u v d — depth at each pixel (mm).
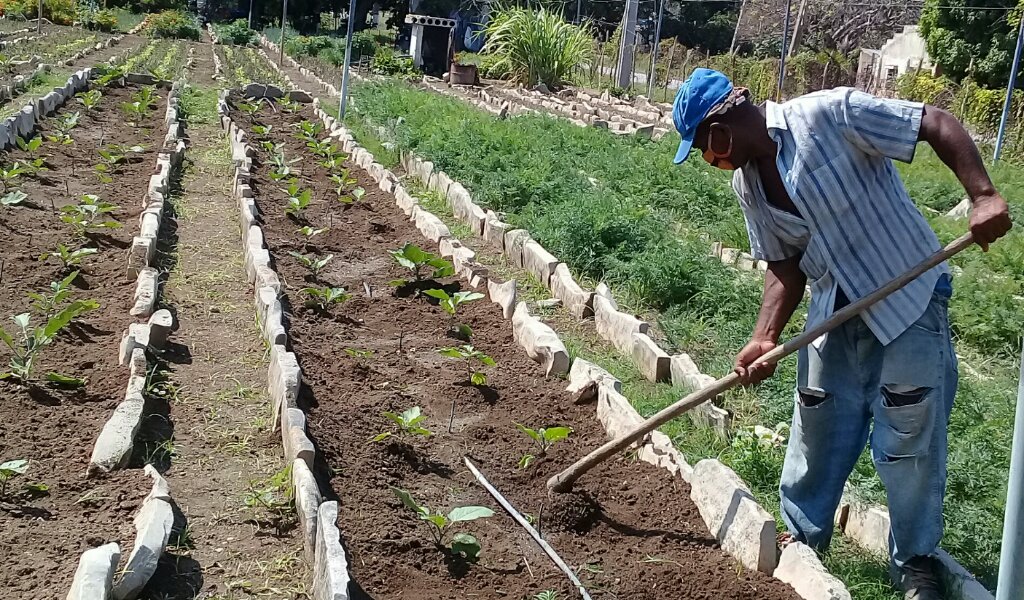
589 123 18109
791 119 3598
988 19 22750
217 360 5703
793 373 5801
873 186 3582
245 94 17656
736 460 4754
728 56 31500
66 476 4191
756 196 3760
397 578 3660
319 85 22172
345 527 3922
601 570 3875
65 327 5812
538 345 5977
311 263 7422
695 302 7293
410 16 31109
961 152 3354
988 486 4648
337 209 9703
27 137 11398
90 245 7559
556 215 8734
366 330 6465
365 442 4711
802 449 3939
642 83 32250
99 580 3211
